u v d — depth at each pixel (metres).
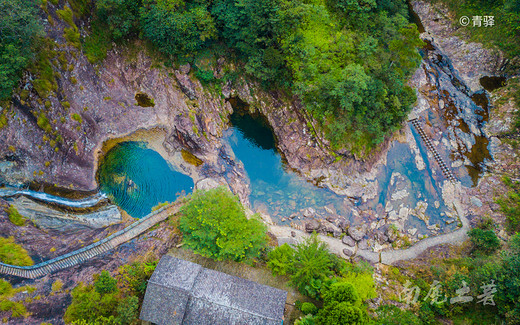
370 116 53.66
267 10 50.56
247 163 55.91
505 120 59.22
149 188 50.50
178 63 57.16
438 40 70.56
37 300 35.62
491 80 64.06
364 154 55.12
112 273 39.75
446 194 54.28
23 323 34.12
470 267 43.59
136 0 53.16
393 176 56.00
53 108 46.84
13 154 43.25
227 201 42.56
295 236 49.28
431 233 50.81
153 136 55.09
